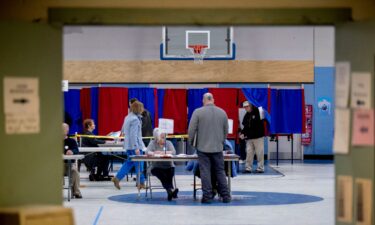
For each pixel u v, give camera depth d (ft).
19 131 19.58
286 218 33.47
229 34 67.92
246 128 60.90
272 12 20.52
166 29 67.87
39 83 19.93
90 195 43.98
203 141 38.65
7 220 18.03
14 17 20.22
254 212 35.55
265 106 66.44
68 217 18.63
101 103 67.46
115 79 70.69
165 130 42.01
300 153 79.20
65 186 49.39
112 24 20.48
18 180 19.56
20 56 19.66
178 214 34.78
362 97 19.81
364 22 19.85
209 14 20.49
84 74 70.69
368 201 19.53
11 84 19.52
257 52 71.97
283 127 68.80
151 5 20.43
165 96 67.56
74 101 68.64
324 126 78.74
